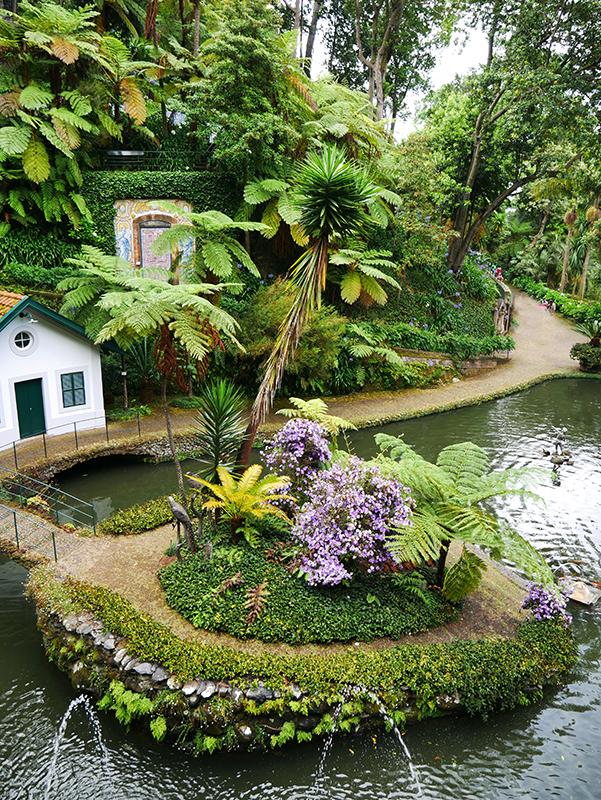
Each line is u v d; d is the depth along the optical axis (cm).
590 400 2097
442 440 1570
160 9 2338
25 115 1573
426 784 556
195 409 1617
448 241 2744
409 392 2069
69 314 1551
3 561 959
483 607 778
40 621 750
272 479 839
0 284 1688
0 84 1603
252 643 675
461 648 674
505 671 647
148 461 1343
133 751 598
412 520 722
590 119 2070
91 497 1162
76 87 1789
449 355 2317
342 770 575
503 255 4797
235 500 806
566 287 4509
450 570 729
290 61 1792
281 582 750
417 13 2825
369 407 1827
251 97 1714
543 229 4656
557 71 2100
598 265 4406
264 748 593
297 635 676
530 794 543
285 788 555
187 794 550
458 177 2738
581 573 922
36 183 1712
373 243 2325
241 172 1928
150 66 1784
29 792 552
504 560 945
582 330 2955
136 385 1686
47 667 722
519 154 2519
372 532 737
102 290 1398
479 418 1817
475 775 566
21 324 1264
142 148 2116
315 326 1670
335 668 627
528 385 2277
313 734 603
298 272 851
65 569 829
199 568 782
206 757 590
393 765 579
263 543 836
